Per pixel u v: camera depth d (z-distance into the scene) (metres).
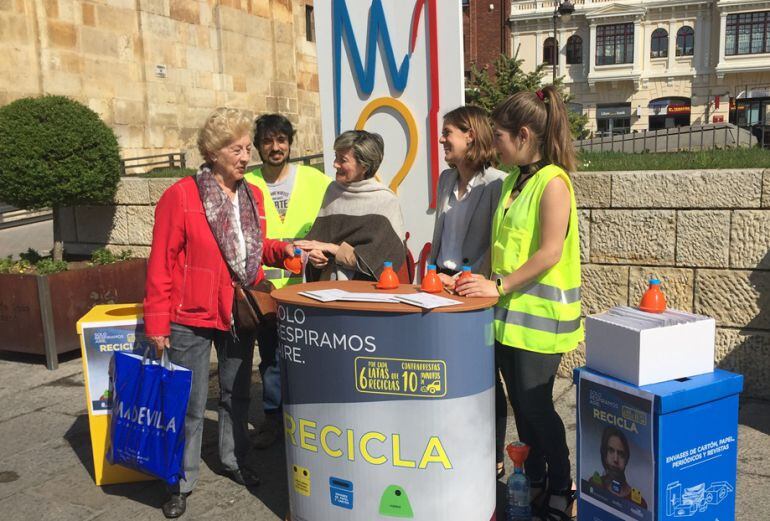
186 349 3.09
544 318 2.71
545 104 2.73
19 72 12.79
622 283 4.56
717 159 4.96
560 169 2.68
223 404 3.34
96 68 14.27
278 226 4.08
